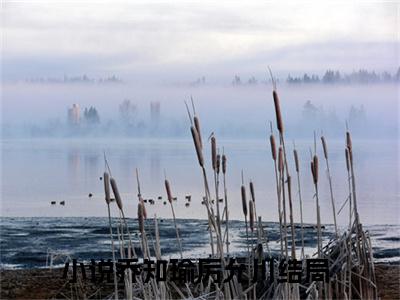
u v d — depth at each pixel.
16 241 9.28
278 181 5.78
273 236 8.95
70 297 7.07
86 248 8.93
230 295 5.94
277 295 6.07
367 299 6.54
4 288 7.35
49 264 8.45
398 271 7.64
